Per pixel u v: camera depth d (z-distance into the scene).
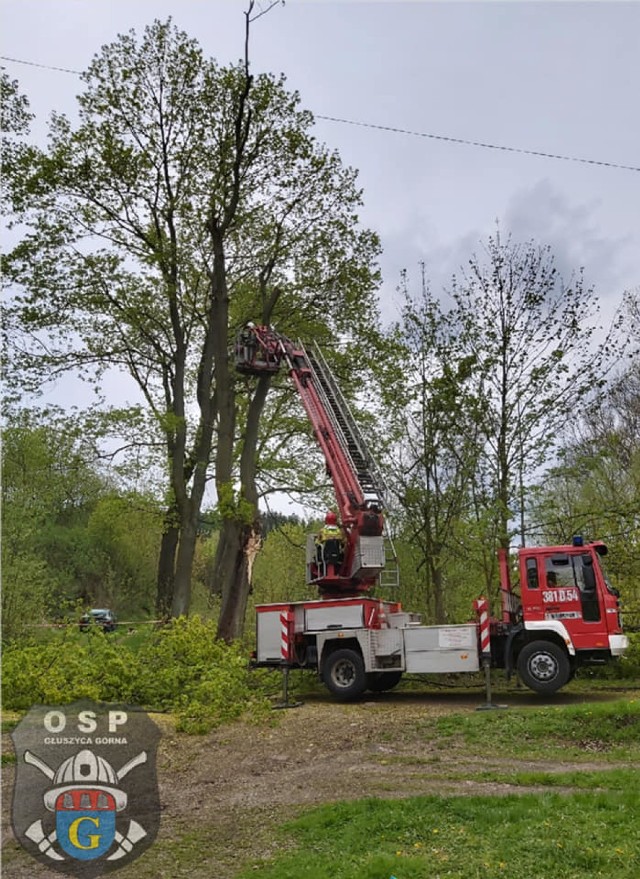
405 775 9.52
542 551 15.11
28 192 22.58
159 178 23.47
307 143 23.25
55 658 13.41
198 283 25.83
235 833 7.54
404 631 15.20
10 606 21.20
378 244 24.72
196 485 24.83
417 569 20.67
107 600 39.97
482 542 19.03
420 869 6.07
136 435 23.84
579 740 11.33
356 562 16.53
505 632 15.41
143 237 23.59
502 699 15.23
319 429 17.97
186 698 12.88
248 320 25.00
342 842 6.93
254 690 15.00
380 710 14.15
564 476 19.20
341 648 16.09
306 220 24.59
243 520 20.97
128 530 33.69
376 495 16.80
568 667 14.63
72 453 23.81
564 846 6.36
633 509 18.83
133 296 24.95
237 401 26.62
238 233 24.97
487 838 6.73
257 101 22.73
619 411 25.91
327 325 25.08
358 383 24.34
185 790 9.25
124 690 13.30
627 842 6.43
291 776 9.79
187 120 23.06
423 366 20.23
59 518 41.88
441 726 12.23
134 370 25.94
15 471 24.94
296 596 29.36
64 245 23.33
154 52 22.72
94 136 22.77
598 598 14.67
